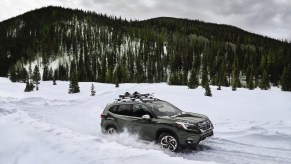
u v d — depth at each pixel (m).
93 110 20.84
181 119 8.45
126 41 194.50
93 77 128.50
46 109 22.41
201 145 9.08
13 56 161.62
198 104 31.92
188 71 135.88
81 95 61.94
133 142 9.37
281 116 24.14
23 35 197.00
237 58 132.12
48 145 7.88
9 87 77.94
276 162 7.23
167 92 50.94
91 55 161.12
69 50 175.50
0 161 7.36
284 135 9.52
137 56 156.12
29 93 66.62
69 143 7.89
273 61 124.81
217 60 137.25
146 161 5.97
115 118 10.05
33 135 9.27
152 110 9.18
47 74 126.94
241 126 12.26
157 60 148.88
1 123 12.16
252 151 8.30
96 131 12.30
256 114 24.95
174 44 179.25
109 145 7.67
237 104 35.72
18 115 14.51
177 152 8.29
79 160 6.48
